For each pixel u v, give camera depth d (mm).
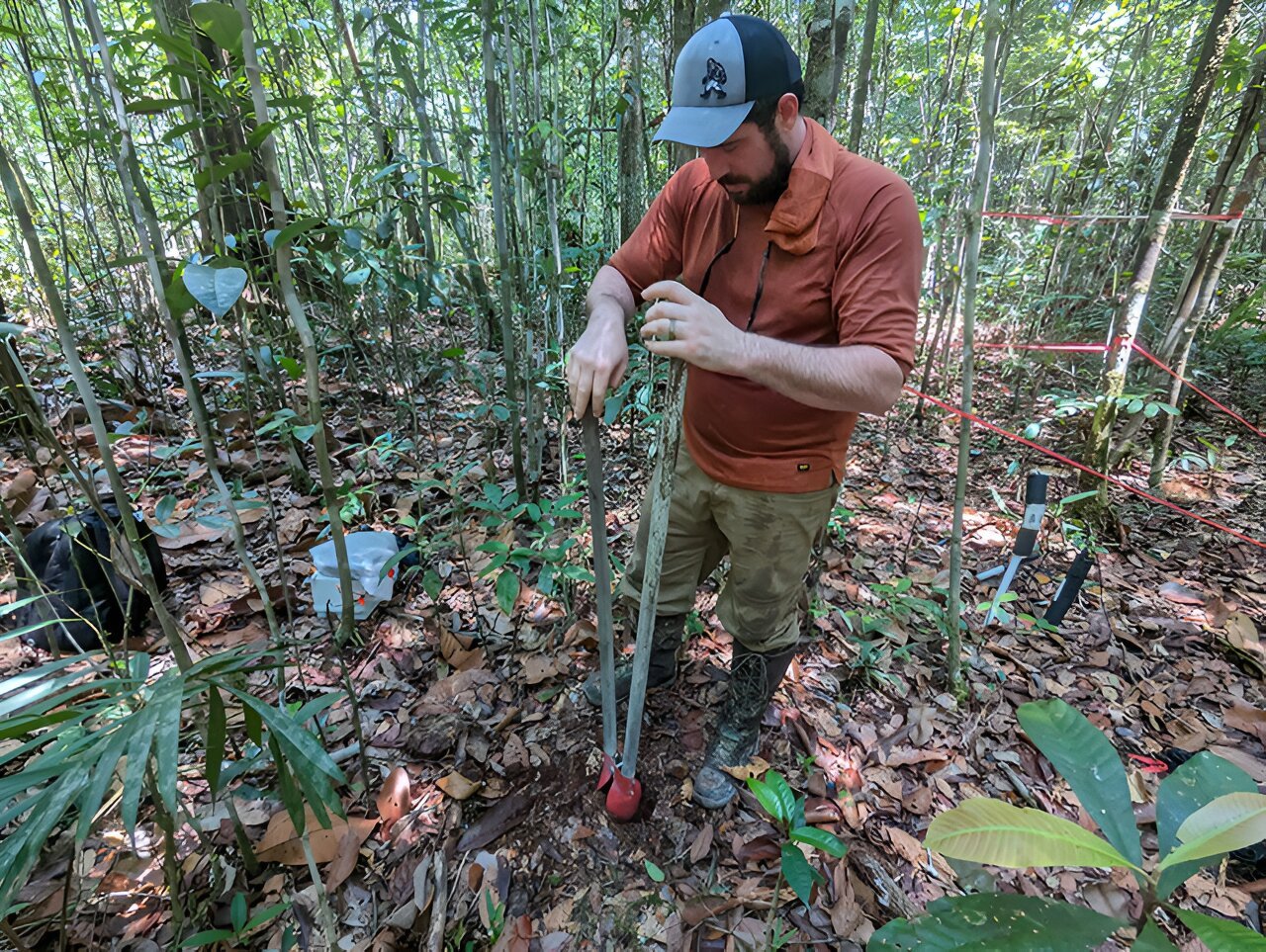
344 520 2258
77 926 1223
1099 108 4863
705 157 1102
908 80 4102
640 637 1127
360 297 2979
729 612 1526
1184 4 3936
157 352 3160
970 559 2555
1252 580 2494
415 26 3389
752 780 1021
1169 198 2449
